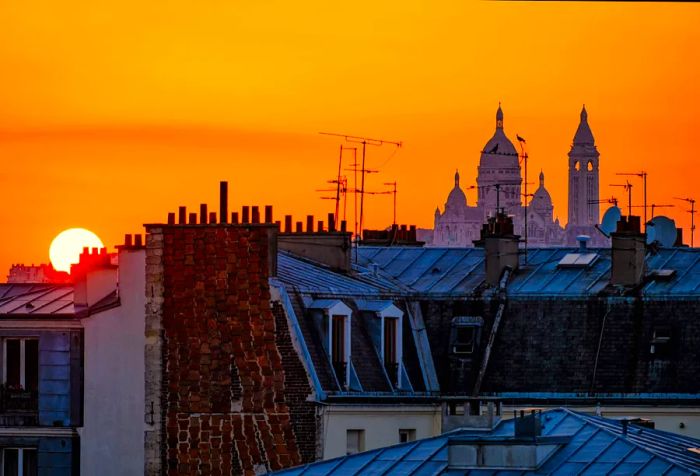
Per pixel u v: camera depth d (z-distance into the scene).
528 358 164.75
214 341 152.50
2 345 157.50
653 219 184.88
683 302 165.50
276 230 153.25
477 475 119.81
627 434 125.00
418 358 163.75
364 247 178.25
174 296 153.00
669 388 163.12
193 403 152.25
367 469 123.88
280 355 152.25
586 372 164.00
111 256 162.25
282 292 153.00
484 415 148.12
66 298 159.50
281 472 125.38
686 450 123.44
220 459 151.62
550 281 168.88
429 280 171.62
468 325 165.25
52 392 156.50
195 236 153.50
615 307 165.88
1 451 157.38
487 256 169.62
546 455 120.56
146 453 152.62
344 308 156.12
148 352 153.00
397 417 156.62
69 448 155.75
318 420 151.75
